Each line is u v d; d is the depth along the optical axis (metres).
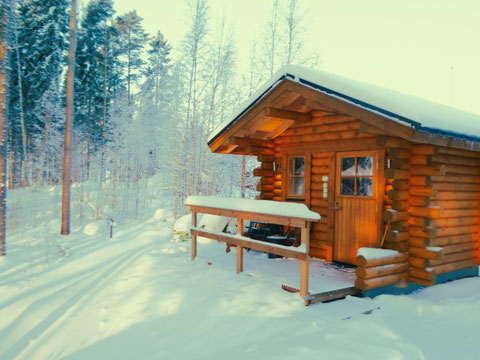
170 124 20.34
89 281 7.40
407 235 6.75
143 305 5.68
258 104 7.97
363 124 6.38
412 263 6.71
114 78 30.67
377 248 6.80
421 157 6.66
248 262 7.79
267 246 6.04
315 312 5.00
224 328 4.66
